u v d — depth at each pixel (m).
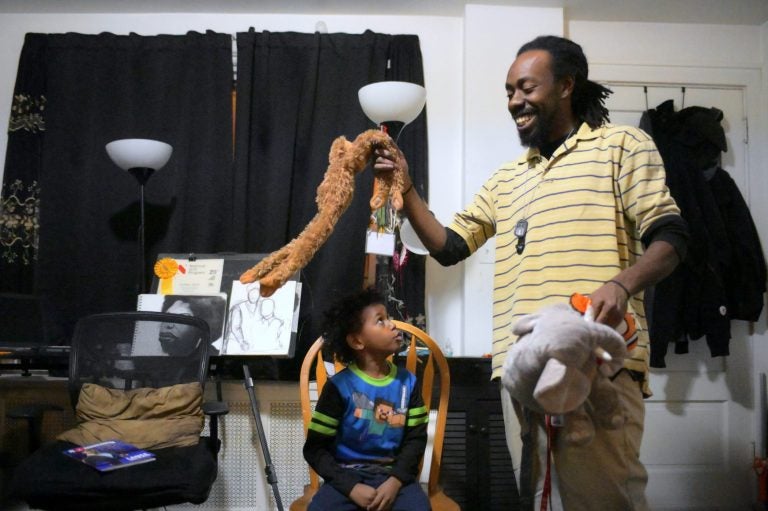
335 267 2.65
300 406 2.37
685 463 2.86
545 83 1.28
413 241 2.33
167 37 2.82
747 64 3.06
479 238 1.55
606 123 1.36
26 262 2.71
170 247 2.70
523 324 0.96
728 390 2.89
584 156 1.26
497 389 2.27
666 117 2.87
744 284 2.79
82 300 2.68
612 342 0.93
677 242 1.11
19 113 2.76
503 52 2.87
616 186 1.23
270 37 2.83
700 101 3.04
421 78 2.87
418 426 1.73
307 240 1.09
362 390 1.71
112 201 2.74
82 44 2.81
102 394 1.98
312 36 2.83
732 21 3.04
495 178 1.51
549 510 1.21
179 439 1.91
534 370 0.90
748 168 3.02
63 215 2.72
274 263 1.06
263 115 2.79
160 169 2.76
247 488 2.36
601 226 1.21
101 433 1.89
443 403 1.91
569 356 0.88
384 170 1.28
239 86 2.77
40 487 1.60
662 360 2.66
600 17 2.99
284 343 2.34
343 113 2.79
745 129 3.04
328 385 1.71
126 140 2.45
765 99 3.04
